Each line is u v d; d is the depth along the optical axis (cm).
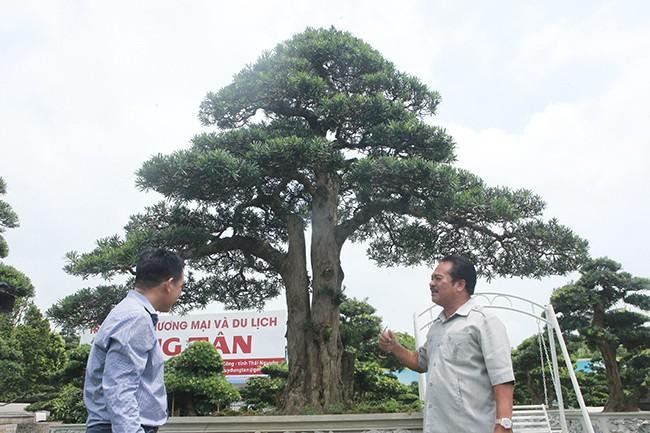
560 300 1633
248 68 1012
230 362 2620
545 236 902
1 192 1477
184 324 2703
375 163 830
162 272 293
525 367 1964
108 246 832
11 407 3012
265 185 984
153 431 261
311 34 1055
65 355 2622
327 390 864
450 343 312
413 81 1021
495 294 932
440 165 828
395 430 766
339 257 978
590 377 2298
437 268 338
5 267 1350
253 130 923
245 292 1154
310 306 959
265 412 909
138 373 254
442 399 302
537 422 992
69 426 1131
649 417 1298
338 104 920
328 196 990
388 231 1102
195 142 919
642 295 1595
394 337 369
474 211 874
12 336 2456
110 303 846
